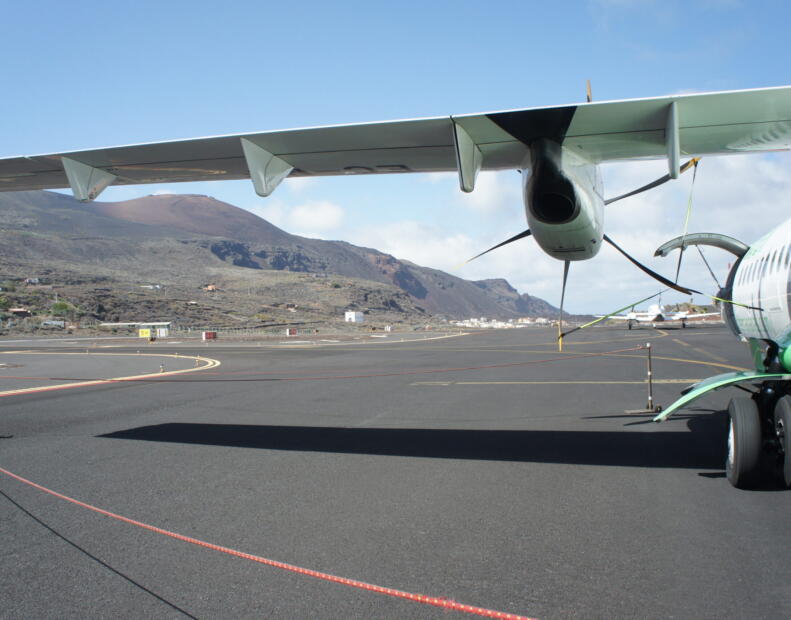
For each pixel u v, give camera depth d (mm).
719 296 7902
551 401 11398
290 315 161250
